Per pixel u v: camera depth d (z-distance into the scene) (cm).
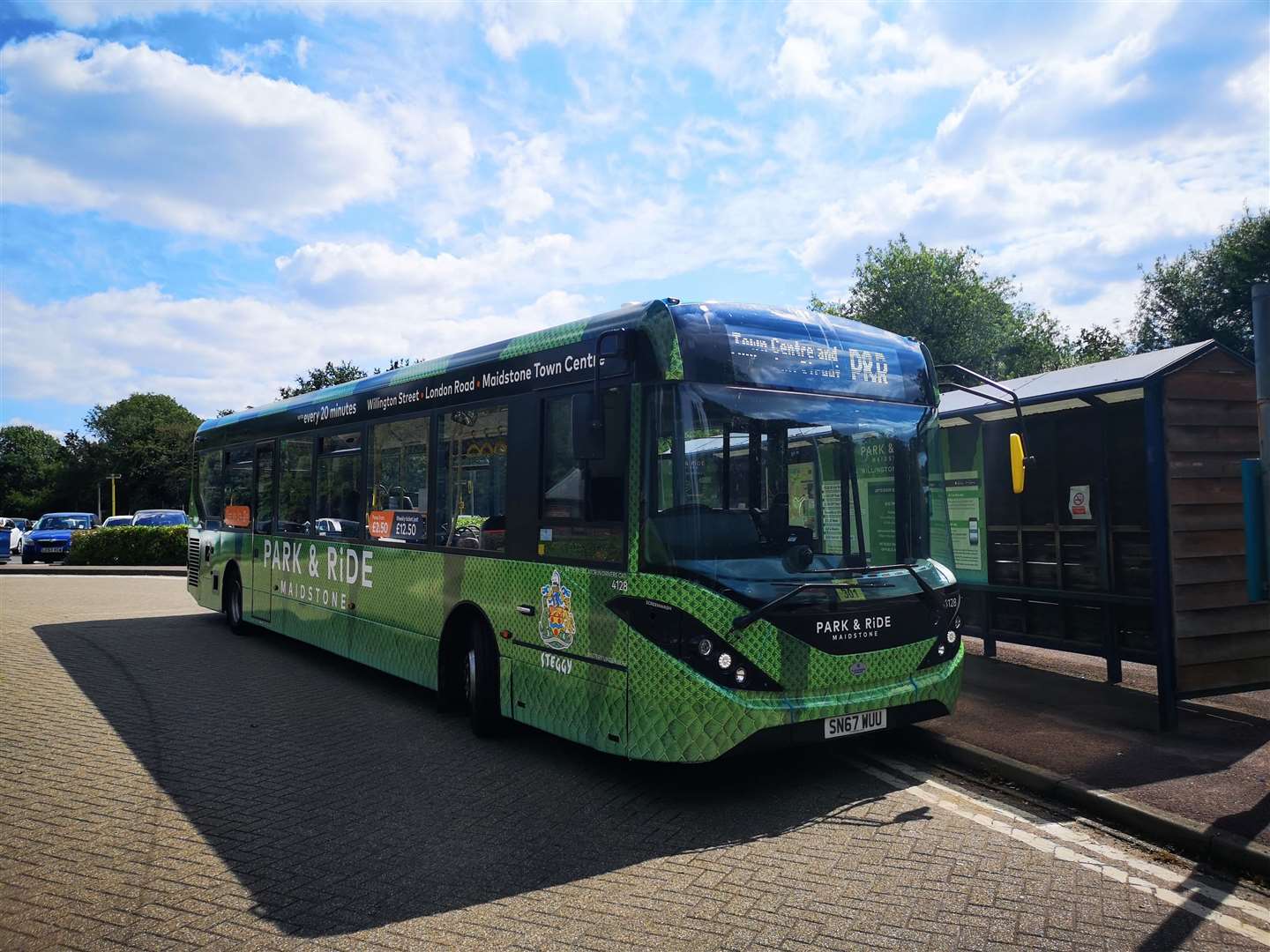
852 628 546
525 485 646
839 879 424
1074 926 374
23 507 10831
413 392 813
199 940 369
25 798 552
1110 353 3956
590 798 550
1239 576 678
